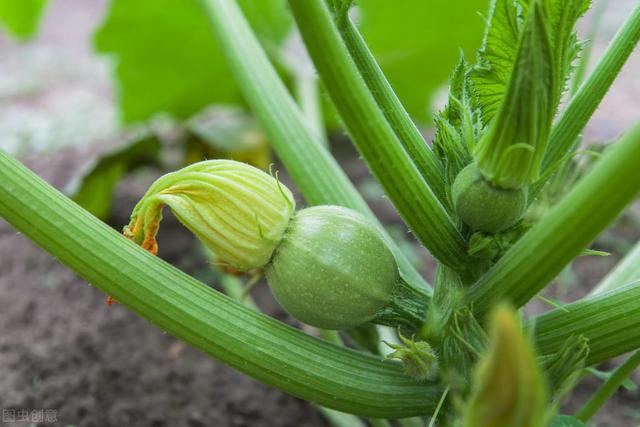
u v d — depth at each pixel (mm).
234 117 895
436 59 793
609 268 686
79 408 521
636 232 735
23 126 1099
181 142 816
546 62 293
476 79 344
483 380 238
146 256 343
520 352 230
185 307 342
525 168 311
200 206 342
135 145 691
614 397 542
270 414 530
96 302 650
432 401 355
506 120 303
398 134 357
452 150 345
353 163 917
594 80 357
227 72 845
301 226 345
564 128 357
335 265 340
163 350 584
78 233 335
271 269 349
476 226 332
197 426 518
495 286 329
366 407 353
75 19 1863
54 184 866
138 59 819
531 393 235
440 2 713
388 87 358
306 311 347
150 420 518
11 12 725
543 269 317
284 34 813
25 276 693
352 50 353
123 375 555
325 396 351
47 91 1317
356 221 349
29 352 574
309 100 777
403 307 356
